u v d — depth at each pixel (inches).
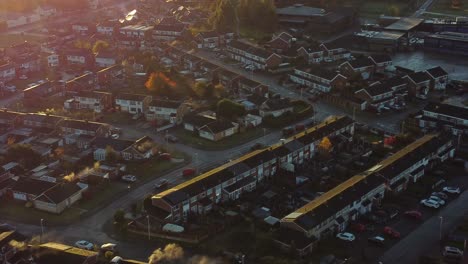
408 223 3164.4
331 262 2751.0
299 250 2807.6
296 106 5027.1
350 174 3681.1
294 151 3850.9
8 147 4082.2
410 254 2869.1
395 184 3462.1
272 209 3294.8
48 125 4485.7
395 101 5064.0
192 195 3250.5
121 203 3430.1
